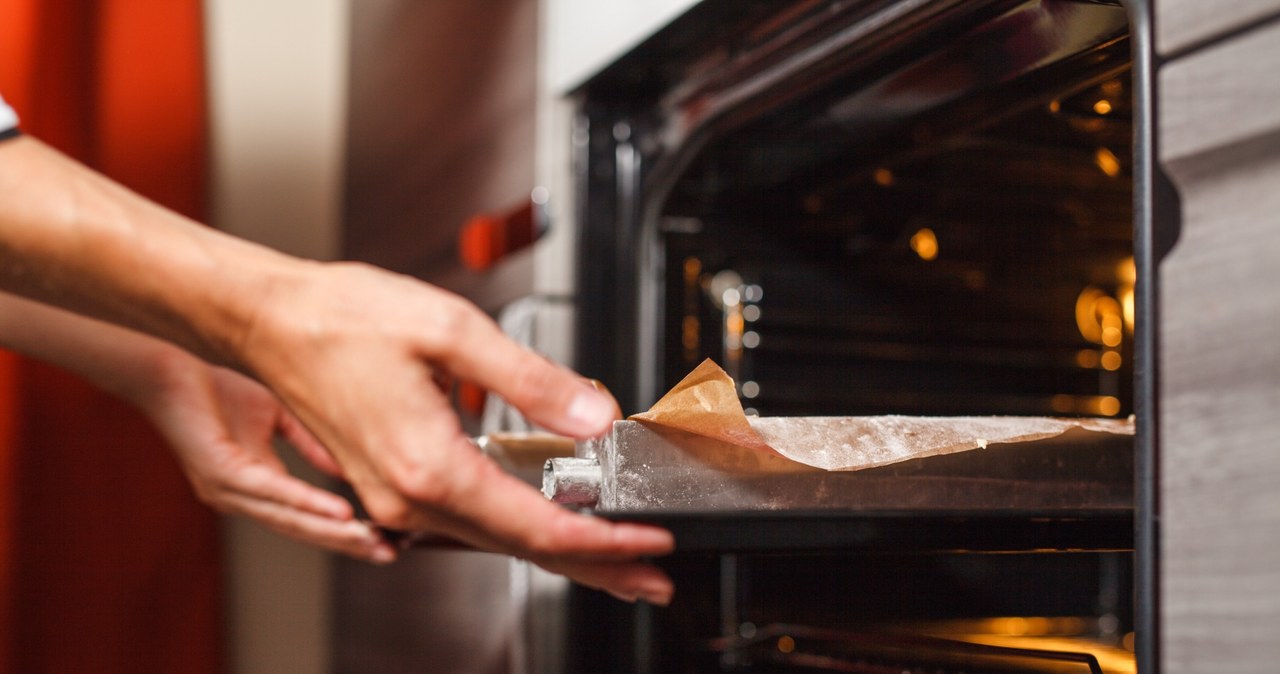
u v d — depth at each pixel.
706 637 0.92
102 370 0.81
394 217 1.41
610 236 0.93
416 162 1.32
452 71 1.19
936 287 1.02
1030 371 1.07
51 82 1.46
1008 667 0.83
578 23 0.88
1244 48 0.50
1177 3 0.52
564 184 0.93
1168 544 0.52
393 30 1.44
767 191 0.90
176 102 1.61
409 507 0.60
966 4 0.65
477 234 1.06
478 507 0.58
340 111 1.77
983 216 0.89
